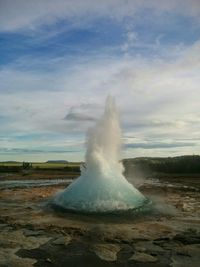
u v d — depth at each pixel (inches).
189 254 396.5
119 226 521.0
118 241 442.0
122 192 629.3
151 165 2177.7
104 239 450.9
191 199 824.3
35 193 927.0
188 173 2022.6
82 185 644.1
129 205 607.8
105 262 370.3
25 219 567.2
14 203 746.2
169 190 1037.2
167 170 2118.6
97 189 622.8
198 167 2095.2
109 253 397.1
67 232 482.0
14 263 364.5
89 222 543.8
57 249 410.9
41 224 530.3
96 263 367.2
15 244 427.8
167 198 841.5
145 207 628.7
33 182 1489.9
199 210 664.4
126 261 374.3
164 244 432.1
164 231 495.5
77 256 387.5
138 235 472.7
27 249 410.3
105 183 633.0
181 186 1198.9
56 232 483.2
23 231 489.7
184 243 438.0
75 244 430.0
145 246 425.1
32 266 357.1
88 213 588.4
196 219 580.1
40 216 588.7
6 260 373.1
